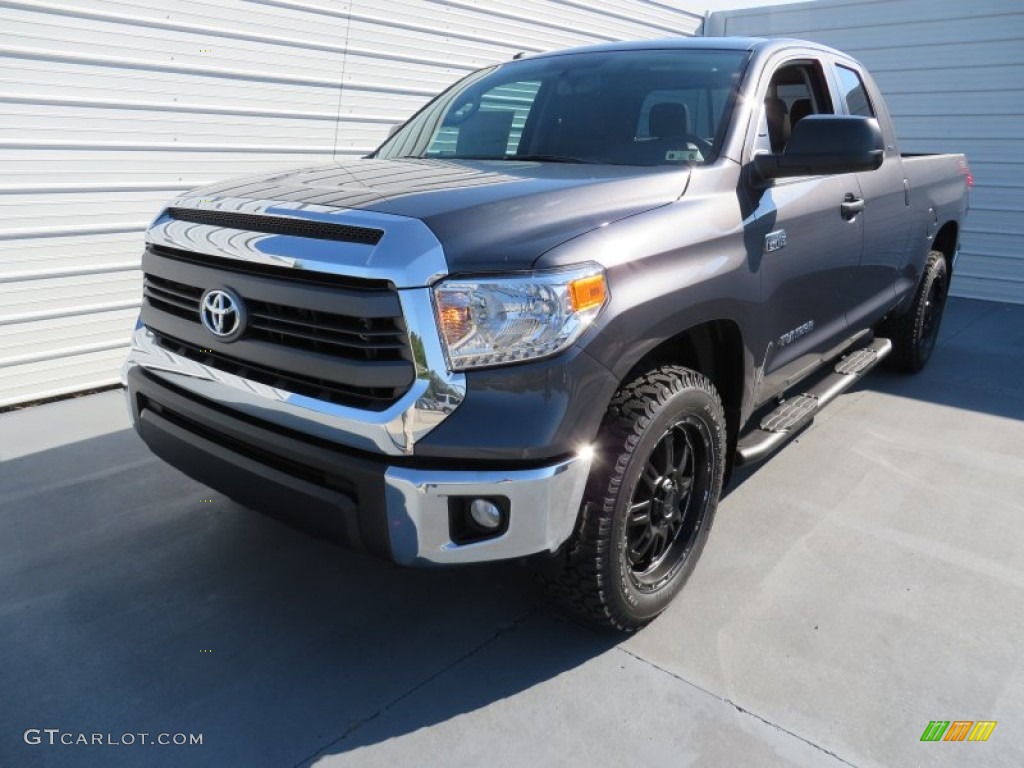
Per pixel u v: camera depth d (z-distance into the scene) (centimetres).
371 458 194
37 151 433
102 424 420
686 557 255
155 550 289
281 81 536
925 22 790
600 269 199
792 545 298
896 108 827
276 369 207
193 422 235
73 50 436
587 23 771
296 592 265
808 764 195
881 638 244
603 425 215
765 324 272
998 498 340
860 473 364
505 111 322
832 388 366
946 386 503
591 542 214
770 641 242
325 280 195
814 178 310
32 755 194
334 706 213
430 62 629
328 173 254
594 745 201
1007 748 201
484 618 253
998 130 767
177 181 497
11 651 232
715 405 246
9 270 435
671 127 280
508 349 187
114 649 235
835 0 846
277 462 213
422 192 213
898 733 205
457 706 214
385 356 189
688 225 232
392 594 265
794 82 326
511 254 189
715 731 206
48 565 279
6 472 355
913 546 299
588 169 255
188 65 486
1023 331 661
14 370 447
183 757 195
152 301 253
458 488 187
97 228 465
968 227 802
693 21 918
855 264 354
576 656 235
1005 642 243
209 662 230
